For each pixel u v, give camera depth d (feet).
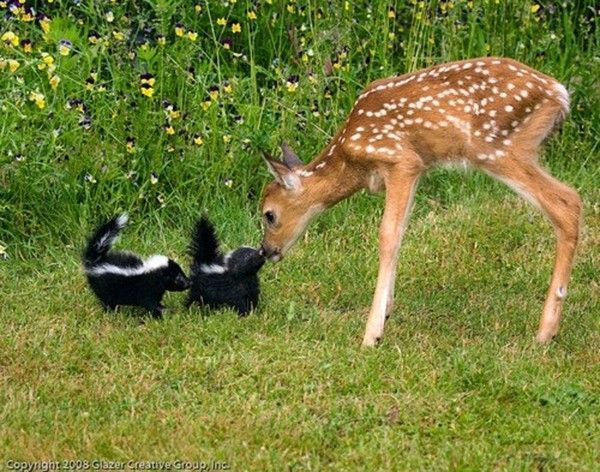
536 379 35.06
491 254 46.16
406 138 37.60
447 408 33.42
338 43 52.06
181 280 39.52
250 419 32.50
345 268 44.29
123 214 40.09
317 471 30.12
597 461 30.91
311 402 33.63
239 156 48.08
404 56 53.62
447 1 53.42
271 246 39.96
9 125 45.37
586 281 44.24
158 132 47.42
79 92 47.55
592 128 53.62
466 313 40.88
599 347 38.04
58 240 44.55
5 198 44.42
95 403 33.45
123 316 39.78
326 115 50.60
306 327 38.81
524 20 54.13
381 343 37.29
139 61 49.73
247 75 53.78
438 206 49.93
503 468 30.37
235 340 37.45
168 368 35.35
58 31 48.06
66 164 45.57
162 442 31.24
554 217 37.58
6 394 33.71
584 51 56.34
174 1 50.98
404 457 30.83
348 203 48.52
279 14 53.98
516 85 37.32
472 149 37.55
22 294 40.91
